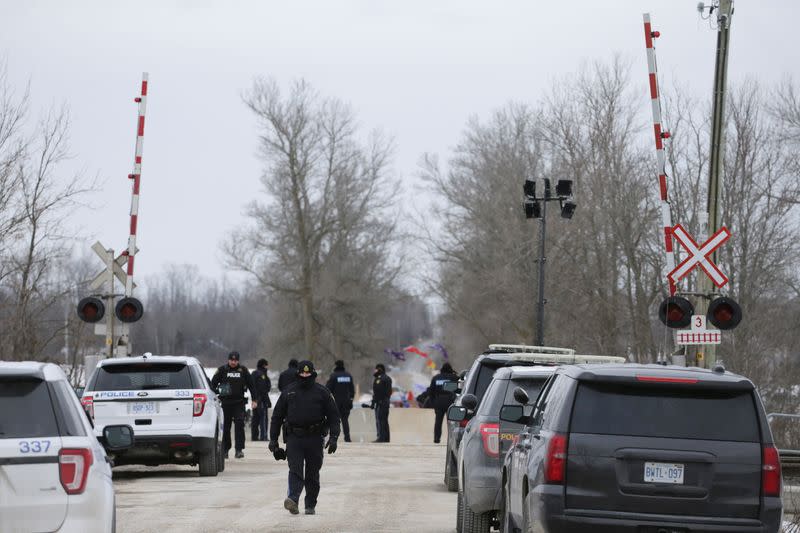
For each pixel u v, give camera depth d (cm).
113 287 7088
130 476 5750
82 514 2084
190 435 5306
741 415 2461
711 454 2431
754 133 10831
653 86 6003
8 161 7231
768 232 10575
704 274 5662
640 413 2458
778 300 10294
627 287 12100
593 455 2438
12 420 2081
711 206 5712
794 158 10869
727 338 9275
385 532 3681
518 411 2927
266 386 9462
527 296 14750
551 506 2428
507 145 16650
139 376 5338
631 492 2428
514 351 5122
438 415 9038
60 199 7381
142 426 5275
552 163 14788
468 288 16750
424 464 7062
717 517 2425
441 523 3978
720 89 5678
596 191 12512
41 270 7462
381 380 9531
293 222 19950
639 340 11994
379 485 5531
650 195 12019
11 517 2027
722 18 5641
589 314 12719
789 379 9056
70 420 2138
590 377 2477
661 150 5962
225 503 4469
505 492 3078
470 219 16825
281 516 4066
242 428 7256
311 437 4109
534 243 14688
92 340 8200
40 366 2192
